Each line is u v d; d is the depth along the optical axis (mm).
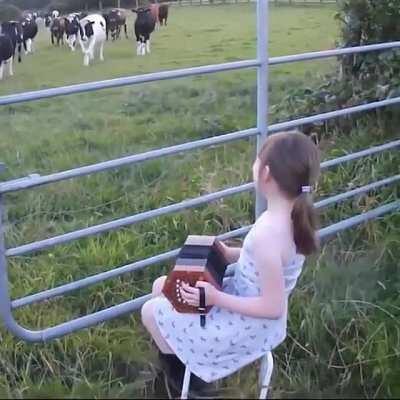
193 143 4207
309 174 3084
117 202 5719
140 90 10469
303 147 3080
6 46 13891
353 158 4969
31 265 4812
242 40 15094
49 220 5570
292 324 4074
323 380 3779
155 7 17953
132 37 19578
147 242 5105
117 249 4945
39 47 17984
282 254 3055
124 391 2578
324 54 4504
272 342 3184
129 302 4141
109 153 7395
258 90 4312
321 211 5250
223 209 5289
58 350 4012
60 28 18047
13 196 5855
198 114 8719
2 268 3699
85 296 4500
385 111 6199
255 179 3168
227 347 3152
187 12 20594
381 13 6309
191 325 3174
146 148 7543
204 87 10297
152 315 3273
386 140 6098
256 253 3057
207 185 5668
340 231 4891
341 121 6449
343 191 5496
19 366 3945
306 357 3936
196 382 3221
